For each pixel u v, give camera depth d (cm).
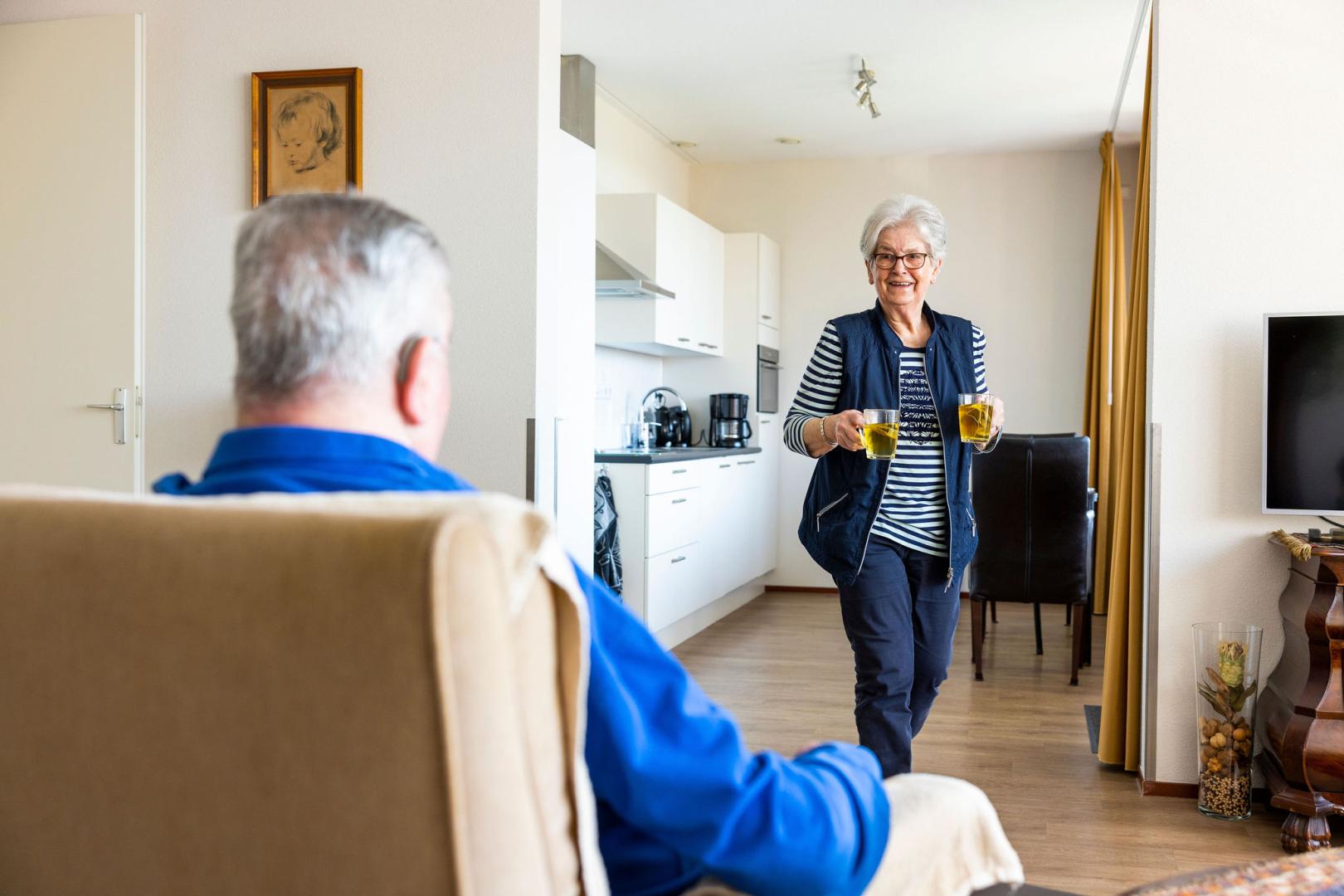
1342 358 297
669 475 536
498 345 329
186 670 68
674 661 88
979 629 482
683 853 87
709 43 513
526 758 69
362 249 84
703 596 587
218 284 342
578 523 402
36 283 351
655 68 550
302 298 82
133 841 72
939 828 109
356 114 333
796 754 104
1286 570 315
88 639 70
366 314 83
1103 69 543
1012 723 411
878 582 260
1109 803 321
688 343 639
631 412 666
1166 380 321
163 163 346
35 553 71
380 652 63
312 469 80
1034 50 516
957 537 266
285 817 67
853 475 262
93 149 348
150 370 347
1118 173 671
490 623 65
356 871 66
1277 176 314
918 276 266
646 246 587
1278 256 314
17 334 353
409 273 86
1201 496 321
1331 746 276
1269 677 316
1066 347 706
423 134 333
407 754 64
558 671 74
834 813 90
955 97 594
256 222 86
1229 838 292
